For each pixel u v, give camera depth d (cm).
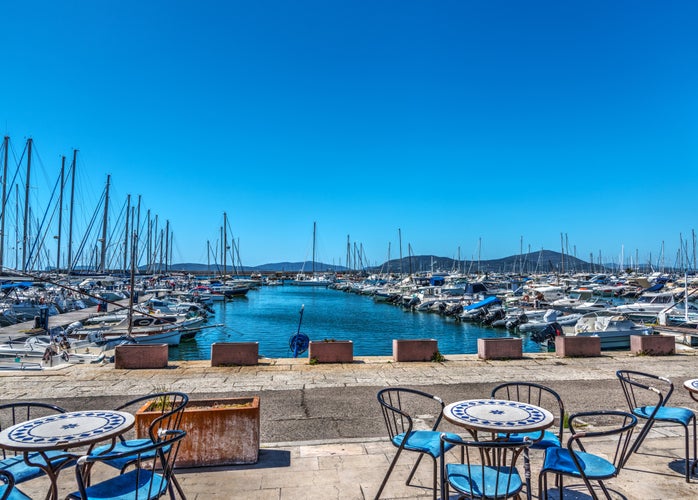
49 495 443
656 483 566
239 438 629
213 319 5100
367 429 799
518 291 6438
